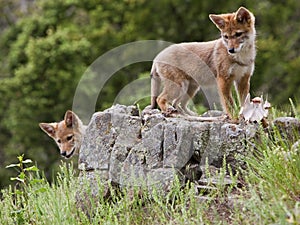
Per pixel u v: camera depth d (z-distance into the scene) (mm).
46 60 28781
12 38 32594
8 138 28938
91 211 10195
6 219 10664
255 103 11000
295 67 29297
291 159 9953
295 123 10922
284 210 8781
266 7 31719
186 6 32375
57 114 28250
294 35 30703
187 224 9336
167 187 10336
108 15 32312
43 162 26969
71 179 11016
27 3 35938
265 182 9758
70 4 32062
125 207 10125
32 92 28359
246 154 10570
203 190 10141
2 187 24516
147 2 32625
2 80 28703
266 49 29875
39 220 10492
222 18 13242
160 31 32094
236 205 9438
